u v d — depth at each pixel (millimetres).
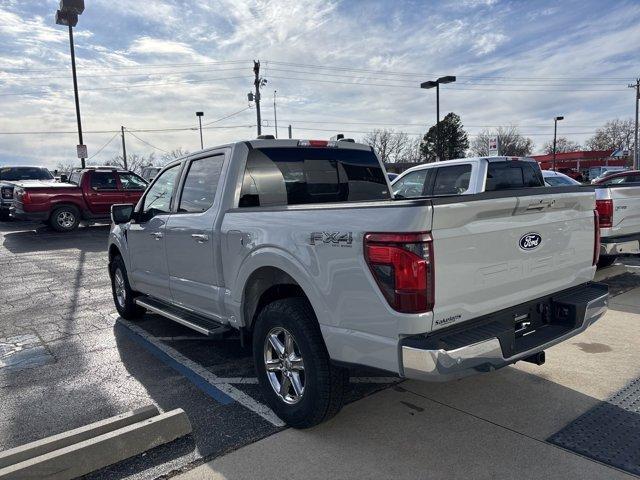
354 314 2912
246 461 3088
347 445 3240
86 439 3184
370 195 5047
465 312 2869
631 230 7398
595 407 3660
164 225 4914
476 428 3412
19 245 13383
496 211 2957
